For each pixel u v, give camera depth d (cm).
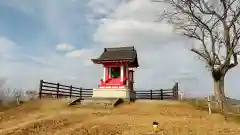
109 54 3244
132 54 3148
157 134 1235
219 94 2192
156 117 1778
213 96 2284
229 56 2178
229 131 1294
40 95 2759
